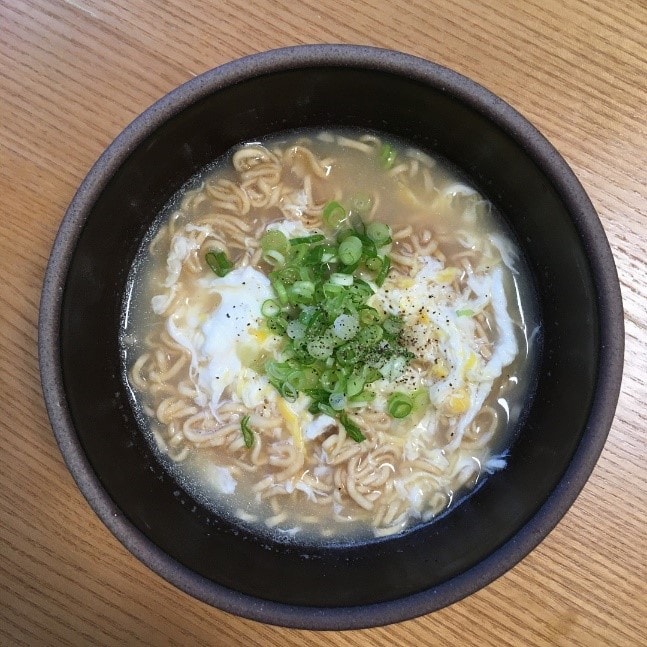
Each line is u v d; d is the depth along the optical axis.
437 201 0.30
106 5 0.29
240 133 0.29
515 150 0.25
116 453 0.26
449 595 0.23
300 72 0.25
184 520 0.28
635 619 0.28
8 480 0.28
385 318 0.29
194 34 0.29
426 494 0.29
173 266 0.29
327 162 0.30
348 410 0.29
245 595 0.24
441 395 0.29
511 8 0.29
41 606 0.28
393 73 0.24
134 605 0.28
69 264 0.24
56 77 0.29
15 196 0.28
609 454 0.28
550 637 0.28
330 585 0.26
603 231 0.24
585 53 0.29
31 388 0.28
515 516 0.25
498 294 0.30
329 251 0.29
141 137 0.24
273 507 0.29
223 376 0.29
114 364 0.29
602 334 0.24
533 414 0.29
